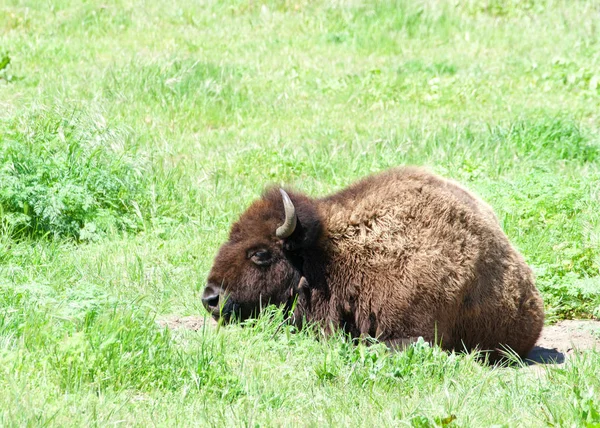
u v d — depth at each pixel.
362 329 22.39
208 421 17.12
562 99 50.62
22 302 22.44
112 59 54.09
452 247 21.98
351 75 54.19
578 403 17.61
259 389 18.77
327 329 22.72
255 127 45.16
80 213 31.80
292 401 18.41
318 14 66.62
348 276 22.39
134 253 29.02
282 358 20.92
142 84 48.28
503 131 42.06
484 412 18.00
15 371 18.14
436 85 52.03
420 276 21.73
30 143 33.50
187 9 66.88
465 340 22.97
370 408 18.12
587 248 29.30
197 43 60.28
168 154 39.47
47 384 17.80
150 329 20.56
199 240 30.73
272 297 23.09
